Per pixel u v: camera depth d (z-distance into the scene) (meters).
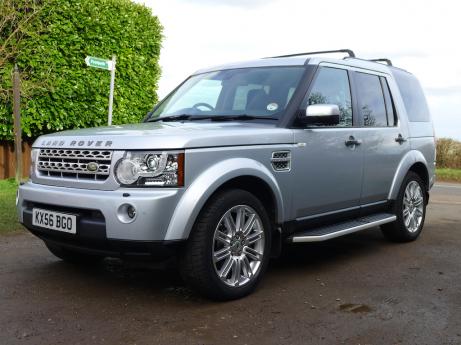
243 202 3.99
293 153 4.43
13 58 10.58
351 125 5.22
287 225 4.46
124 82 12.20
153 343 3.18
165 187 3.58
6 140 11.32
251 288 4.09
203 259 3.71
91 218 3.70
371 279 4.64
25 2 10.28
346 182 5.05
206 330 3.39
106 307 3.80
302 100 4.64
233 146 3.95
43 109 11.00
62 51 11.02
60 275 4.61
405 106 6.29
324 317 3.66
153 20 12.79
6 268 4.81
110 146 3.70
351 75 5.42
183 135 3.69
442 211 8.97
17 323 3.48
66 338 3.24
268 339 3.26
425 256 5.54
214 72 5.51
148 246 3.52
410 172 6.24
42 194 3.99
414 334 3.38
